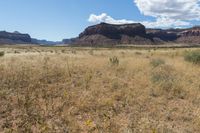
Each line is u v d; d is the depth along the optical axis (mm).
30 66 11578
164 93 9398
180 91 9680
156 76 11344
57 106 6973
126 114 7000
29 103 6840
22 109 6539
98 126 6023
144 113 7168
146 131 5852
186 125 6531
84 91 8578
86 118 6555
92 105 7379
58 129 5738
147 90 9352
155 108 7609
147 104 7988
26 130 5539
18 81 8812
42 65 12281
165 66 15227
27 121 5887
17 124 5793
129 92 8875
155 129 5926
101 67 13711
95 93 8500
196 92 9641
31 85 8484
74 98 7766
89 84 9555
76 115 6703
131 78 11492
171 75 12172
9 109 6535
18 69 10383
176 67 15539
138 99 8305
